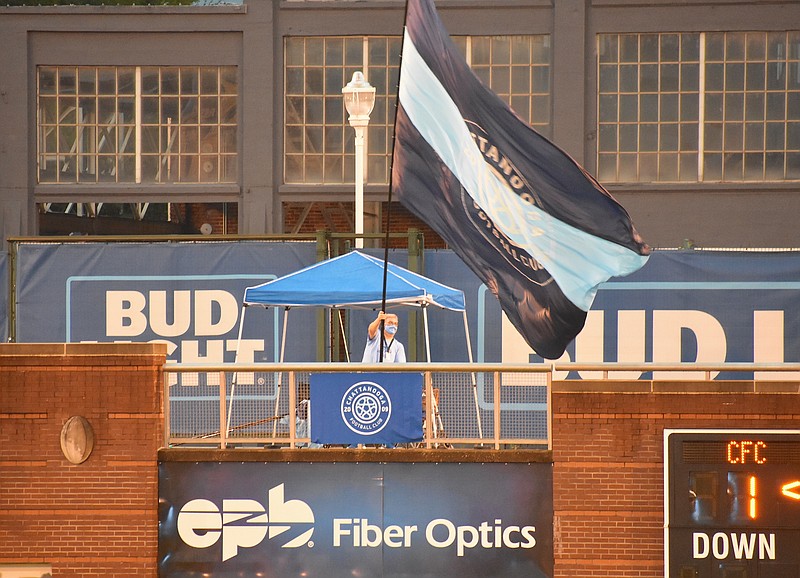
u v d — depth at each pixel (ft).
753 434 151.94
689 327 204.64
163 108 279.08
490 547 154.71
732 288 204.44
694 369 153.58
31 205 277.23
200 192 276.82
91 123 278.67
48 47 277.44
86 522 156.97
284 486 156.25
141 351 157.89
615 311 205.36
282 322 207.51
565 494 154.30
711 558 151.94
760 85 270.87
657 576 153.48
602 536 153.99
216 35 278.05
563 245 147.43
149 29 277.03
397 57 276.82
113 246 209.36
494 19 274.77
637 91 272.92
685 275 204.85
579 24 271.90
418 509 155.33
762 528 151.74
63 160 278.67
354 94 222.48
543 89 274.98
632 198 273.13
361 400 157.28
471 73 150.61
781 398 152.87
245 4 276.41
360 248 211.82
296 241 209.56
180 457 156.97
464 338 207.51
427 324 195.42
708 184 270.87
